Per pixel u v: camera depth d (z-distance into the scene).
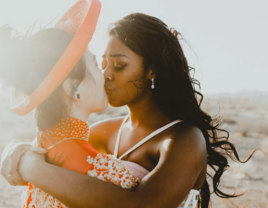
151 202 1.45
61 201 1.43
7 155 1.60
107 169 1.51
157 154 1.75
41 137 1.61
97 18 1.47
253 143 10.71
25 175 1.50
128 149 1.94
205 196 2.21
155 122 1.88
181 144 1.62
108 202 1.41
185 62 1.97
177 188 1.51
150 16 1.91
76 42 1.41
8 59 1.49
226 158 2.24
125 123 2.11
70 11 1.66
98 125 2.24
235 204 5.33
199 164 1.62
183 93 1.92
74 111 1.60
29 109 1.49
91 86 1.61
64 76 1.43
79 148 1.54
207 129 2.05
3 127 13.55
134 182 1.54
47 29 1.52
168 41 1.87
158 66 1.83
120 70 1.79
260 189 6.16
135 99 1.85
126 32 1.80
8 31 1.50
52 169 1.47
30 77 1.47
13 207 5.23
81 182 1.43
